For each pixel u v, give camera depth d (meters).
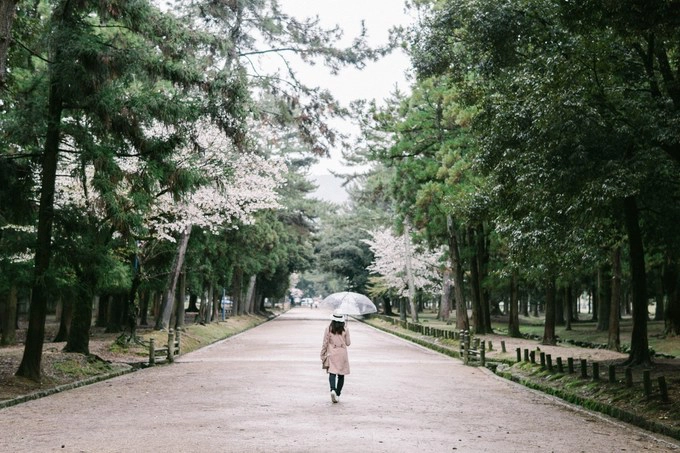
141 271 27.91
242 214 30.88
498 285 37.88
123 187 20.03
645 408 12.29
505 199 18.70
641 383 14.50
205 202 28.92
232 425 10.50
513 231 19.88
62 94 16.02
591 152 15.09
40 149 17.88
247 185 30.94
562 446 9.48
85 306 22.20
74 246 16.58
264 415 11.62
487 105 18.42
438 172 31.17
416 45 22.08
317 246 79.31
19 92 16.80
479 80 20.84
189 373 19.86
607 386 14.86
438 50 20.62
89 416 11.49
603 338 38.31
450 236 39.50
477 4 17.27
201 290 44.03
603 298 43.06
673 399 12.29
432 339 35.84
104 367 20.02
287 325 59.75
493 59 17.81
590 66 15.07
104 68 15.58
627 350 29.88
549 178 14.88
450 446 9.11
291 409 12.41
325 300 25.92
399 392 15.69
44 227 16.30
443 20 19.02
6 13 11.33
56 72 15.45
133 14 16.34
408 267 56.47
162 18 17.23
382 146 37.31
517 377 19.86
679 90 15.45
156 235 27.61
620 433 10.91
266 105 31.64
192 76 17.09
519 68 17.19
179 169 17.52
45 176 16.38
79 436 9.52
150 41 17.55
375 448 8.79
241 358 25.59
